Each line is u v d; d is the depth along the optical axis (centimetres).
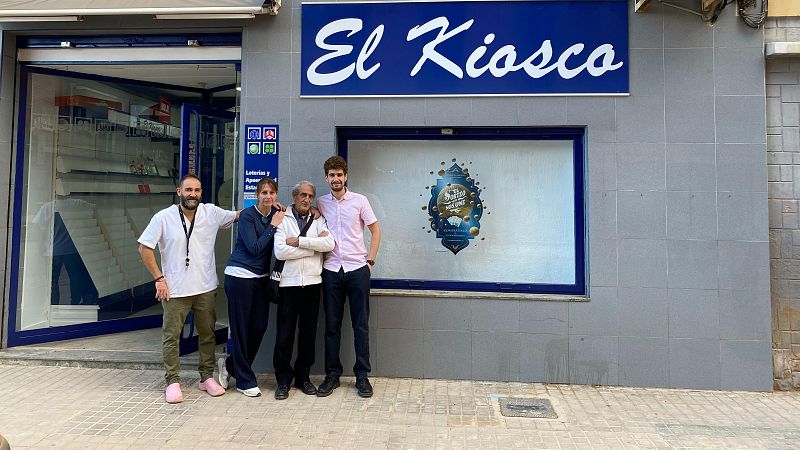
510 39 491
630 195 480
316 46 505
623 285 477
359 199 454
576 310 481
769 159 480
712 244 472
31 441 354
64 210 611
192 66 563
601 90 484
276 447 351
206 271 450
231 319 446
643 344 474
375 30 500
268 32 510
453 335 491
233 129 605
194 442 357
